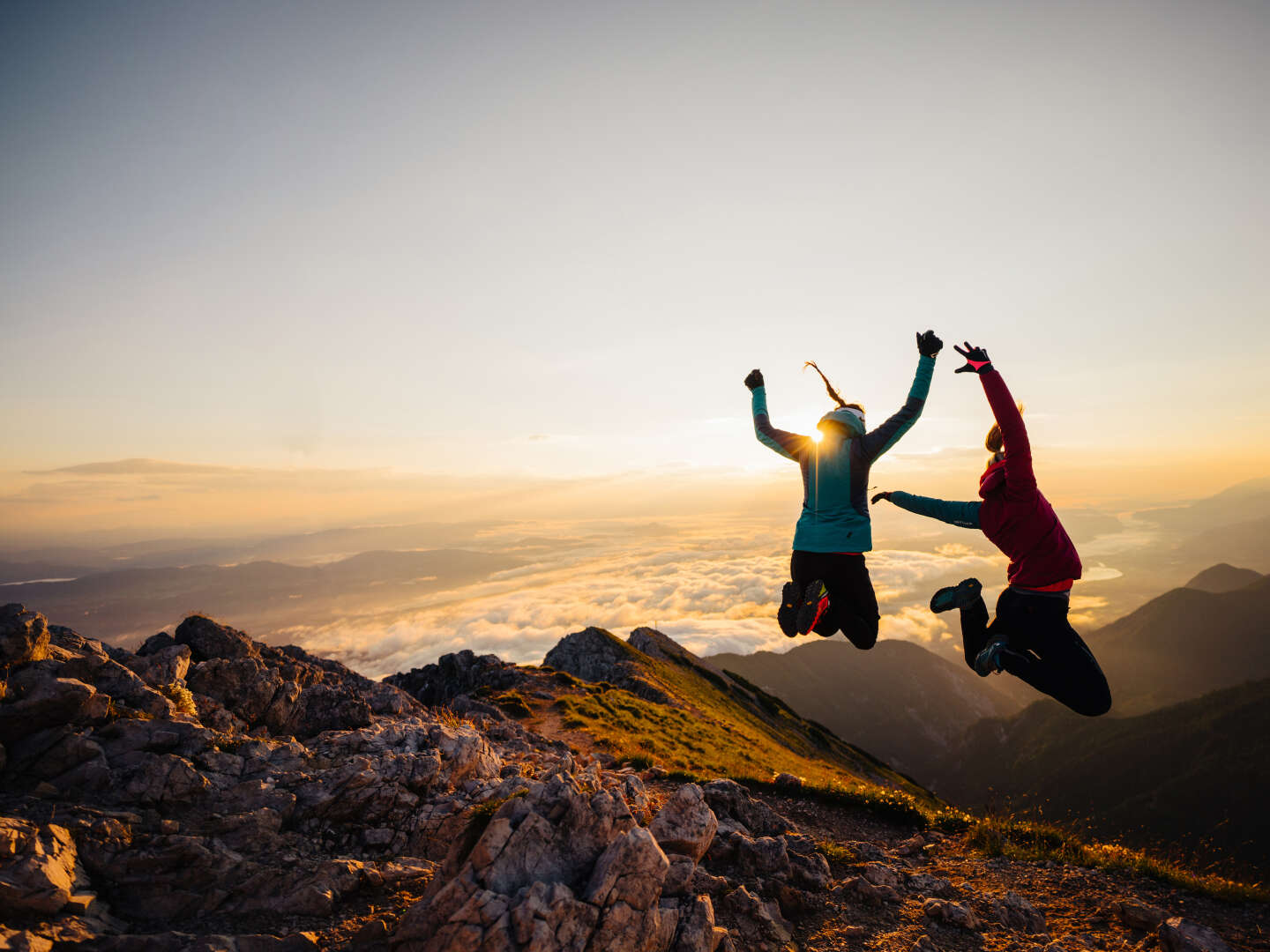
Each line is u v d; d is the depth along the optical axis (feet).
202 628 34.14
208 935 18.02
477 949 16.46
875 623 14.61
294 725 33.60
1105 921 26.61
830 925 24.84
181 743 25.84
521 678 129.29
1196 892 28.81
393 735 32.09
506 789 29.73
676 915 19.94
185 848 20.67
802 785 44.47
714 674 253.85
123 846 20.25
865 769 218.79
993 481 14.71
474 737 34.50
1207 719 527.40
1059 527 14.51
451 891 17.97
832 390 16.56
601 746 77.20
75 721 24.21
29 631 24.44
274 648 40.45
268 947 18.06
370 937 19.13
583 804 20.80
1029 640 14.43
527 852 19.13
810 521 15.11
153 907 18.95
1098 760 547.08
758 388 17.24
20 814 20.01
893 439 14.52
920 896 28.22
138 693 27.17
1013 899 27.40
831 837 37.14
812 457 15.34
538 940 16.53
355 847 25.25
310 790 25.91
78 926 16.93
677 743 95.66
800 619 14.35
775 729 205.05
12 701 23.06
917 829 39.81
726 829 30.17
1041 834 36.29
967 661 15.78
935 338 15.01
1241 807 404.77
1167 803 441.27
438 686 144.56
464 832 20.97
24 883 16.74
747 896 24.09
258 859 22.17
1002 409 13.97
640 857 18.98
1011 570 15.10
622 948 17.65
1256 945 24.76
